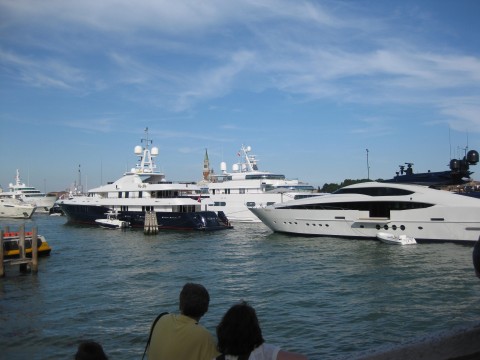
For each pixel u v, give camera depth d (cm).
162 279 2661
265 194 6419
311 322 1727
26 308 2053
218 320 1781
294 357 394
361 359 477
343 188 4425
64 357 1452
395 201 4059
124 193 6266
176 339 461
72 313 1945
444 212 3844
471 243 3772
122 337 1617
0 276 2777
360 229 4253
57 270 3038
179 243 4488
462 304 1959
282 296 2155
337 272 2758
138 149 6706
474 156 4144
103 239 4962
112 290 2378
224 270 2922
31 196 11325
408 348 501
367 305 1962
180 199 5816
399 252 3497
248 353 398
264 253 3650
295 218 4603
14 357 1462
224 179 7200
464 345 536
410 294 2145
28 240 3534
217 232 5450
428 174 4372
